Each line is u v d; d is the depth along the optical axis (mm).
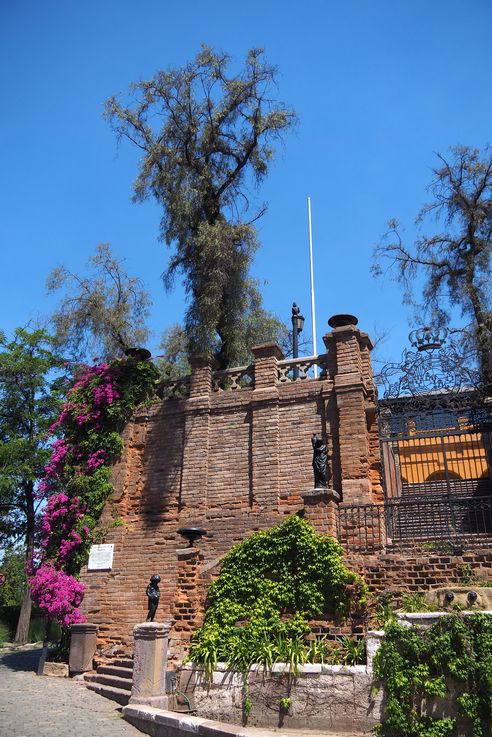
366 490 13828
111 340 23047
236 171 21234
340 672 9469
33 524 24266
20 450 23688
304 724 9422
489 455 17203
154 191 20625
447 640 8898
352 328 15578
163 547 15656
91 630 14578
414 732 8672
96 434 17641
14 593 31109
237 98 20625
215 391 17328
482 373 18000
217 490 15820
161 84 20766
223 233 19703
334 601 11422
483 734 8375
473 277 20047
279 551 12281
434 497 15867
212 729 8664
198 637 11609
